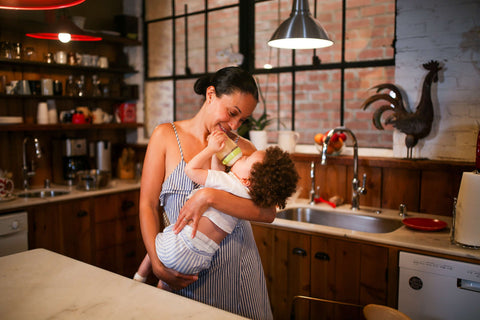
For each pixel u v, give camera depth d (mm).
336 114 3049
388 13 2770
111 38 3676
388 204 2611
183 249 1234
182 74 3791
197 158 1322
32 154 3396
